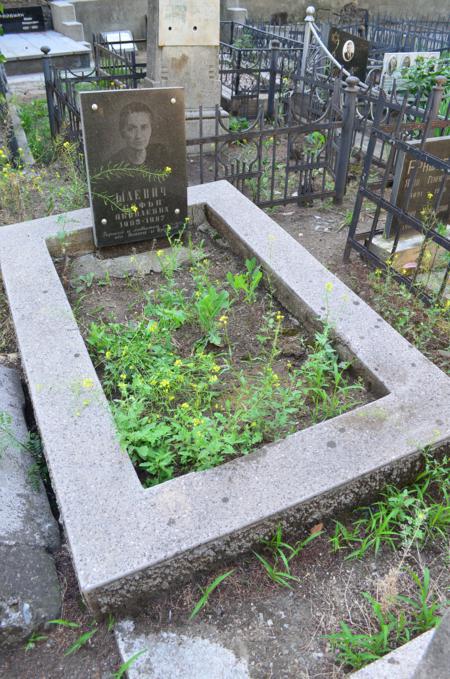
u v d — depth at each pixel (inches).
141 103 154.4
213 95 307.0
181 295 151.2
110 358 127.3
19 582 87.9
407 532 92.7
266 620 87.6
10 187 221.0
